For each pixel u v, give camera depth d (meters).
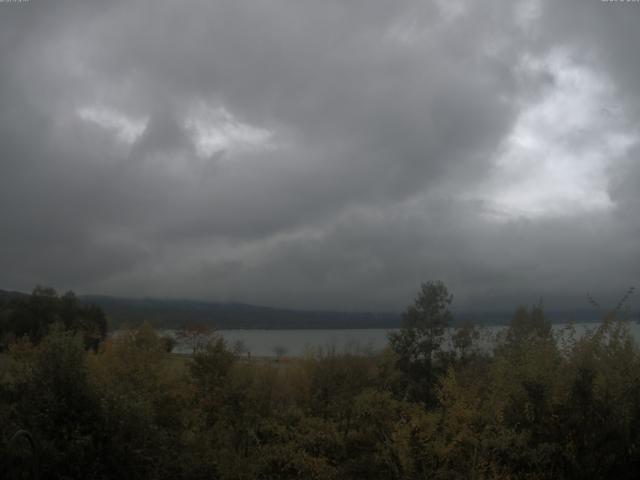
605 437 8.74
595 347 9.95
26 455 7.55
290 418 12.09
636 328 10.31
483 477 8.39
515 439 8.72
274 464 10.99
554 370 9.59
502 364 10.19
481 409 9.38
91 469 8.24
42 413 8.40
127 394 9.68
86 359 10.20
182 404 12.64
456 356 18.11
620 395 9.18
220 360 13.47
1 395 9.07
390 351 14.25
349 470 10.28
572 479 8.60
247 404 12.67
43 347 9.55
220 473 10.97
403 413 10.45
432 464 9.02
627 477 8.95
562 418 8.98
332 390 13.27
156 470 9.22
